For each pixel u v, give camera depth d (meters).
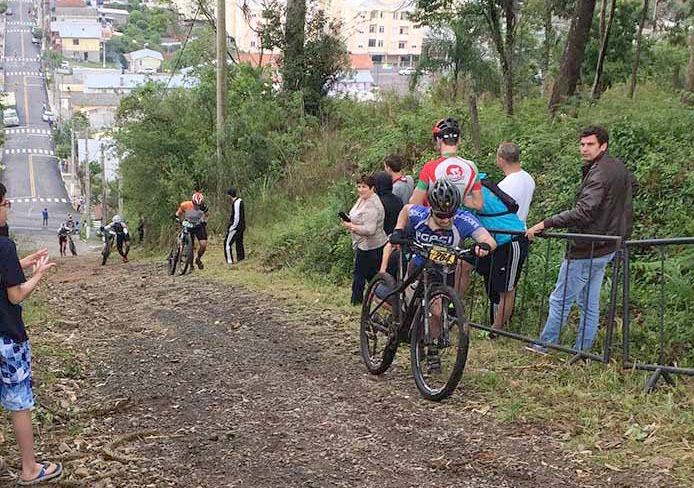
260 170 21.52
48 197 95.19
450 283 7.04
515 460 5.16
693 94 14.93
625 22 21.83
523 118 16.59
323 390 6.77
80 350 8.45
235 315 10.25
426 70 21.59
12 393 4.84
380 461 5.23
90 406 6.52
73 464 5.26
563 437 5.49
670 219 9.94
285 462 5.26
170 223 24.47
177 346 8.61
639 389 6.29
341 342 8.39
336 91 25.41
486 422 5.85
